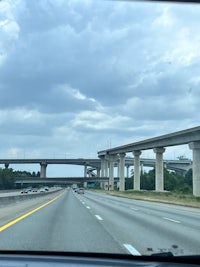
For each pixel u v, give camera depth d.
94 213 29.84
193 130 79.12
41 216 26.06
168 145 97.88
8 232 16.94
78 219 24.12
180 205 50.66
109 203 50.03
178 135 88.38
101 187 197.88
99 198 71.00
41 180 198.75
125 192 114.75
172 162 195.12
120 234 16.81
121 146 137.50
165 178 188.75
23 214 27.77
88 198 68.75
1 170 193.25
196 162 79.31
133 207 41.81
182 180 198.88
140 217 27.27
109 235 16.36
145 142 111.06
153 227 20.34
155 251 12.25
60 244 13.56
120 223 22.11
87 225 20.48
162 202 59.62
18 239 14.73
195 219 26.64
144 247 13.16
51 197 72.06
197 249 12.92
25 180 199.12
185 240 15.30
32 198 58.41
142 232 17.83
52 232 17.05
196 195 78.31
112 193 112.62
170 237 16.19
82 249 12.49
